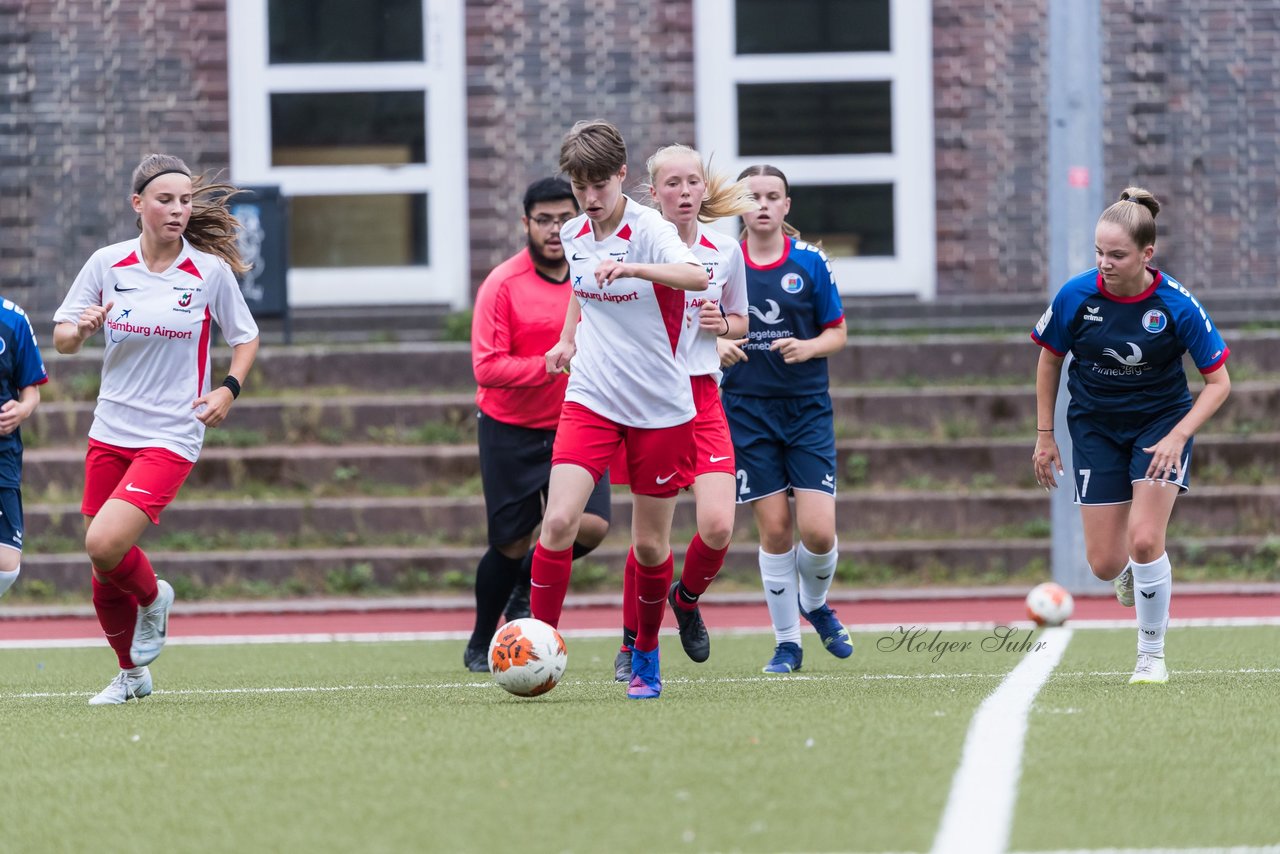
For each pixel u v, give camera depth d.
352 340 61.50
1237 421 55.56
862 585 50.06
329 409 55.44
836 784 15.81
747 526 52.47
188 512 51.69
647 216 22.92
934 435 55.31
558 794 15.49
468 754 17.81
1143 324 24.25
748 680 26.80
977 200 62.50
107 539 24.06
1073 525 47.50
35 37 62.06
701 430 24.75
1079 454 25.58
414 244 63.84
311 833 14.20
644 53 62.53
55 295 62.06
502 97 62.72
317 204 63.81
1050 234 47.28
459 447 54.44
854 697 22.98
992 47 62.34
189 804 15.58
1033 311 61.81
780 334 29.22
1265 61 61.78
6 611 46.50
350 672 30.97
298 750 18.47
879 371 57.78
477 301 30.78
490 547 30.83
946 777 16.12
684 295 23.23
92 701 25.11
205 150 62.56
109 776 17.17
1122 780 15.98
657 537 23.50
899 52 63.78
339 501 52.28
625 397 23.25
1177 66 61.84
